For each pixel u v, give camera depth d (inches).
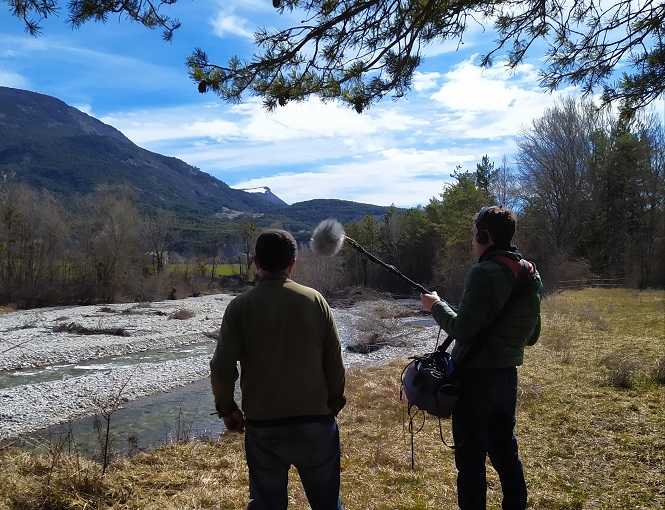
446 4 165.5
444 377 102.7
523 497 103.8
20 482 150.7
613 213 1346.0
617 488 144.7
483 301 98.0
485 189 1438.2
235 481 164.1
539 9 166.6
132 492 153.6
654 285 1184.2
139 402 450.0
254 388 92.1
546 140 1333.7
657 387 246.5
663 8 153.3
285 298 93.3
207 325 1034.7
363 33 171.3
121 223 1804.9
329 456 94.8
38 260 1652.3
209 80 164.9
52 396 473.1
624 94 174.1
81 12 142.9
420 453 184.2
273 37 163.3
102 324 1047.6
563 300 722.8
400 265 1926.7
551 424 203.8
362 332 746.2
